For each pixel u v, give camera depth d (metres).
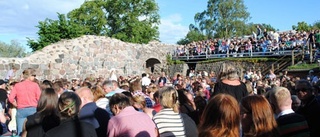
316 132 4.31
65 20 28.03
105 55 24.30
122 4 42.56
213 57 27.41
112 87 6.57
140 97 5.41
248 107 2.96
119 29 43.47
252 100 2.98
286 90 3.62
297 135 3.39
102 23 41.66
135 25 42.34
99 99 5.83
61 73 21.19
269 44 23.75
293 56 20.56
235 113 2.68
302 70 18.12
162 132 4.00
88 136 3.45
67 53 21.77
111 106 4.23
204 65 27.52
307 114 4.39
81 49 22.70
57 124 3.73
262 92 7.43
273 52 23.30
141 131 3.96
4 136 6.98
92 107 4.82
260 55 24.14
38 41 27.30
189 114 5.29
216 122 2.66
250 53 24.75
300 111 4.51
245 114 2.98
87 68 22.92
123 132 3.96
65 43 22.72
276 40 23.58
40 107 3.84
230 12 51.22
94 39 23.92
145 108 5.38
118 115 4.12
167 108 4.18
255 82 12.52
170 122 4.04
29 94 6.83
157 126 4.05
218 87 5.61
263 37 25.09
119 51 25.45
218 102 2.72
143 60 28.20
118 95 4.26
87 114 4.70
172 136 3.96
